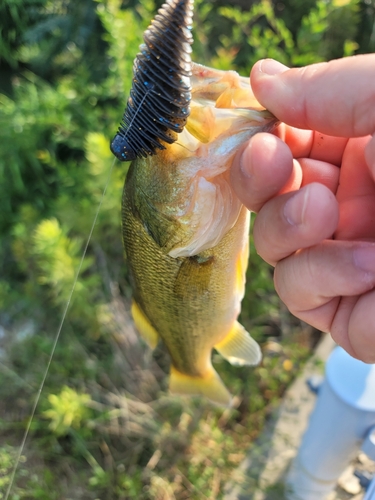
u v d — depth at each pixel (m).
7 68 0.66
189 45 0.12
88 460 0.43
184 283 0.21
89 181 0.48
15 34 0.60
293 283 0.16
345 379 0.27
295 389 0.42
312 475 0.32
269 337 0.47
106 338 0.49
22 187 0.56
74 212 0.49
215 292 0.22
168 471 0.41
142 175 0.17
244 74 0.41
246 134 0.15
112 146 0.14
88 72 0.56
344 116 0.14
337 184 0.19
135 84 0.13
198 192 0.16
